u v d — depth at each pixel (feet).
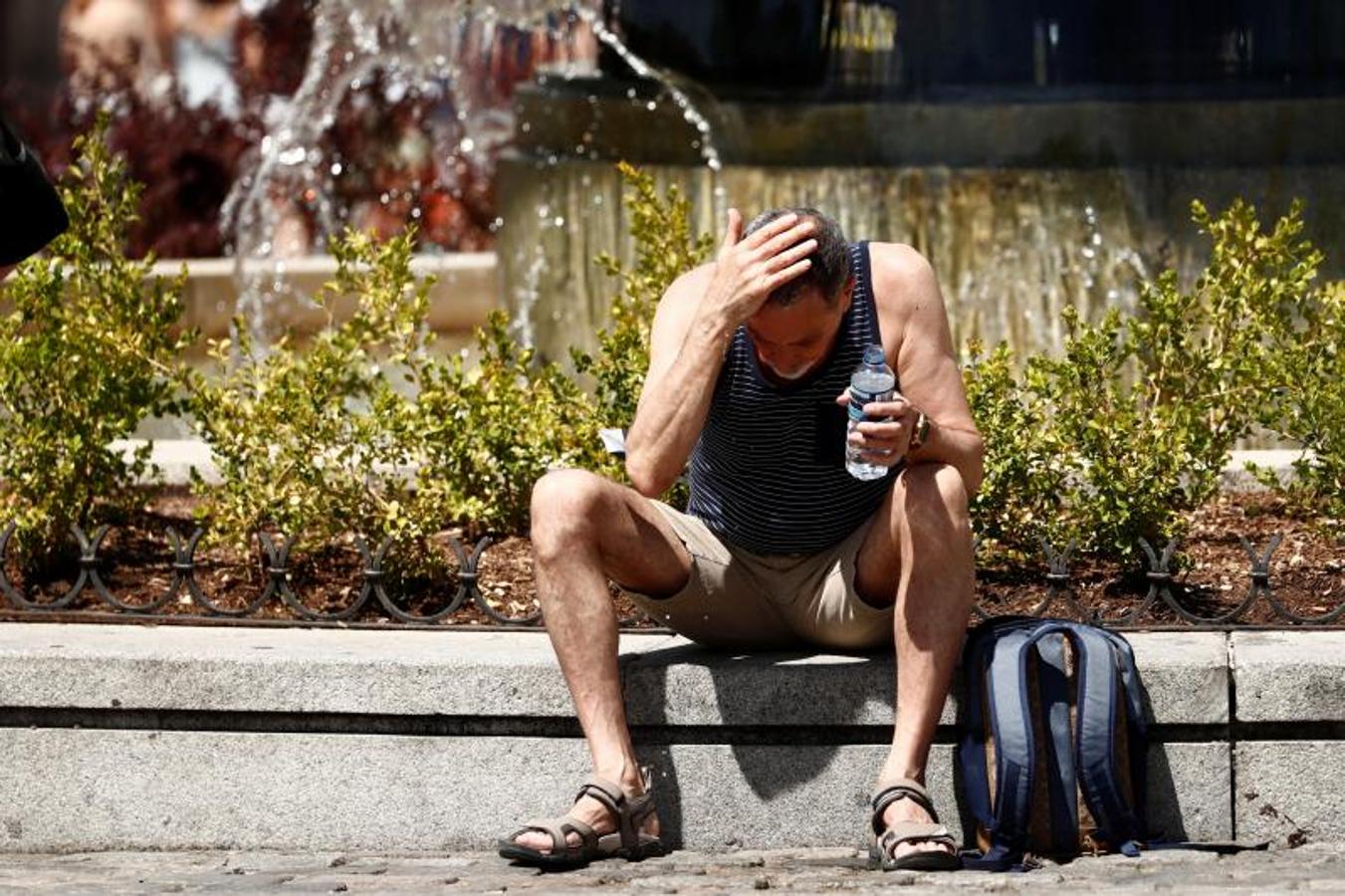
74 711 32.37
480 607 34.55
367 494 37.27
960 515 30.12
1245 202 50.75
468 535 38.60
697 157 54.80
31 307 38.22
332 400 37.65
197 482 37.78
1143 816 30.71
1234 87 51.57
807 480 30.99
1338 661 30.89
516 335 58.39
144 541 39.22
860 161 53.11
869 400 29.12
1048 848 30.25
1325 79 51.62
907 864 29.45
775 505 31.22
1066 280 51.34
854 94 53.62
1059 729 30.17
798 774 31.40
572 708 31.48
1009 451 36.01
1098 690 30.09
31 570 37.55
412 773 31.91
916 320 30.53
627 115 56.03
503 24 66.23
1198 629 33.19
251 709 31.99
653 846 30.81
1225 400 37.04
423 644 32.83
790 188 52.95
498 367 39.14
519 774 31.78
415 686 31.68
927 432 29.91
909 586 30.30
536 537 30.55
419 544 36.58
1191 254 51.08
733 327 29.73
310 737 32.01
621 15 56.85
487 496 38.27
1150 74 51.62
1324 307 38.42
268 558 37.42
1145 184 50.98
